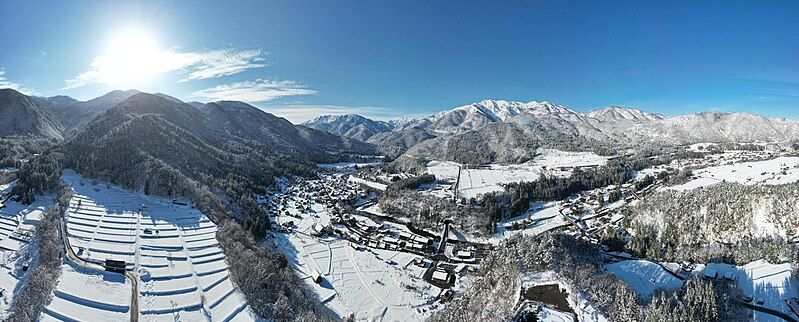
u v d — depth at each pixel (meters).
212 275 144.25
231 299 131.75
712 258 148.50
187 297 130.25
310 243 196.88
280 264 161.12
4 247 148.25
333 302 144.12
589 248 158.38
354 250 190.12
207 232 178.62
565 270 127.69
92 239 158.88
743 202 178.50
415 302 146.00
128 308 121.19
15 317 110.44
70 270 135.25
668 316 97.88
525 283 125.62
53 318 112.25
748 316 110.56
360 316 136.38
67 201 189.25
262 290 136.12
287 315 126.25
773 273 128.00
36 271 129.25
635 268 147.38
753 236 164.00
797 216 160.50
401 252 190.38
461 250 192.25
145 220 182.25
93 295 124.19
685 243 170.75
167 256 152.75
